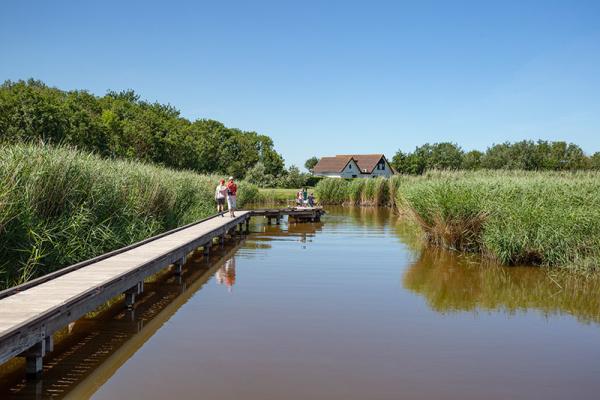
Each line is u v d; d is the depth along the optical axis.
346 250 16.25
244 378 5.95
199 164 58.78
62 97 60.28
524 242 12.99
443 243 16.50
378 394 5.56
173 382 5.82
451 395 5.57
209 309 8.96
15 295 6.75
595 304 9.62
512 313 8.92
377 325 8.09
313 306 9.20
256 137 92.69
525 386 5.83
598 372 6.27
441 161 70.00
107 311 8.84
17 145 10.25
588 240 12.57
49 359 6.54
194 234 14.18
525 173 29.98
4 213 8.05
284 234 20.91
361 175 81.94
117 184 12.31
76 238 10.09
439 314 8.80
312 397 5.46
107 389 5.62
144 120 51.03
